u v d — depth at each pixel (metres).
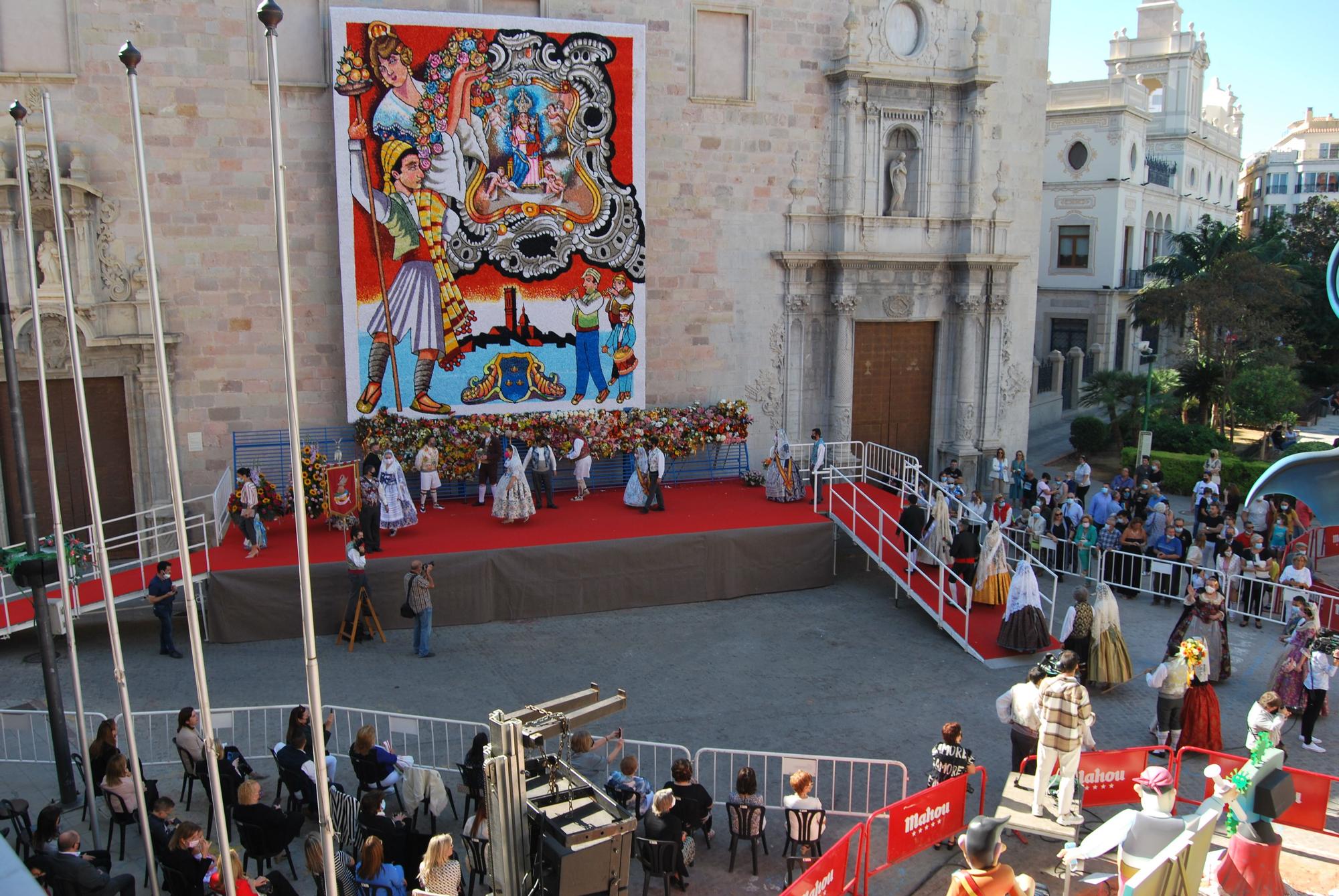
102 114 21.89
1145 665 19.38
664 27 25.61
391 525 21.62
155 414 22.80
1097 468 37.50
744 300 27.45
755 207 27.17
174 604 21.80
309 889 12.25
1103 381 41.56
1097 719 17.05
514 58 23.58
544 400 25.08
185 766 13.76
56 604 18.00
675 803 12.38
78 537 22.52
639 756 15.70
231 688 17.84
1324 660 16.03
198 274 22.86
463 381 24.30
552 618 21.44
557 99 24.03
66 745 14.04
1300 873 12.91
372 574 20.17
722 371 27.48
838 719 17.09
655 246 26.36
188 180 22.56
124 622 21.05
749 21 26.41
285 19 22.83
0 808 12.30
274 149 9.13
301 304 23.67
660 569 22.09
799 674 18.91
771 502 25.25
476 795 12.80
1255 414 39.56
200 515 20.05
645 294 25.59
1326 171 103.19
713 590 22.61
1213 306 40.59
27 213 13.15
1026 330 30.64
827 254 27.62
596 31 24.06
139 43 21.89
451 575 20.66
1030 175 30.00
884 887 12.54
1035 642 19.30
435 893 10.02
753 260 27.38
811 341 28.48
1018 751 13.95
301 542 9.27
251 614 19.75
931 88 28.30
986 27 28.72
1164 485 35.00
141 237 22.38
